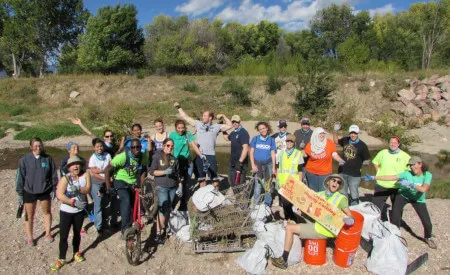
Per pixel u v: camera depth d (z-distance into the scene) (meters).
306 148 7.49
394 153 7.30
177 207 8.43
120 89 31.45
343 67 31.53
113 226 7.55
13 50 37.56
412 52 37.50
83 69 38.69
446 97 23.89
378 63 32.28
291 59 35.50
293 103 25.55
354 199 7.86
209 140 8.56
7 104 28.39
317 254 6.13
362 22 48.09
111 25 38.41
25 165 6.64
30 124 23.02
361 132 22.11
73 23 40.62
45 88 30.92
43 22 38.25
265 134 7.95
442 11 36.66
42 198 6.79
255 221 6.64
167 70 40.91
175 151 8.05
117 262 6.30
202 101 28.05
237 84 28.95
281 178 7.45
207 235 6.45
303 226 6.05
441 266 6.20
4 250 6.65
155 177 6.88
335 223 5.86
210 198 6.29
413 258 6.48
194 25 45.47
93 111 25.05
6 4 38.19
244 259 6.12
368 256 6.35
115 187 6.70
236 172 8.49
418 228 7.74
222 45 49.22
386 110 24.86
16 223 7.87
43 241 7.04
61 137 20.45
